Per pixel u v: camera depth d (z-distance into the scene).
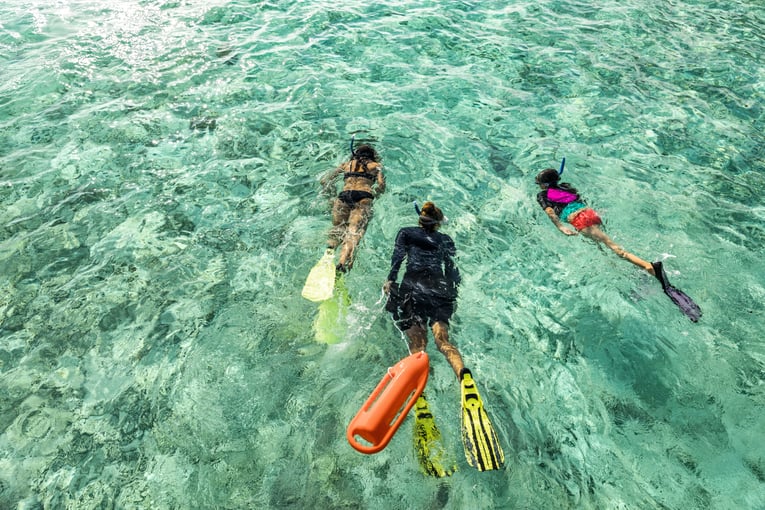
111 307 4.34
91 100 7.17
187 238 5.04
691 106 7.05
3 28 9.06
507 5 10.09
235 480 3.14
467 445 3.18
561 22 9.38
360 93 7.36
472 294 4.44
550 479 3.14
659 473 3.15
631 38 8.81
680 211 5.30
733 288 4.43
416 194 5.55
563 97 7.27
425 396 3.61
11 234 5.08
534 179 5.78
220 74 7.79
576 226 4.94
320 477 3.15
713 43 8.65
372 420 3.00
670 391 3.63
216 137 6.48
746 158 6.09
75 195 5.58
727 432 3.36
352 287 4.43
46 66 7.91
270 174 5.88
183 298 4.40
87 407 3.58
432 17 9.55
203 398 3.60
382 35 8.92
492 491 3.07
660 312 4.21
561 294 4.43
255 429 3.41
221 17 9.55
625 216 5.23
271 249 4.91
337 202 5.27
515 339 4.05
